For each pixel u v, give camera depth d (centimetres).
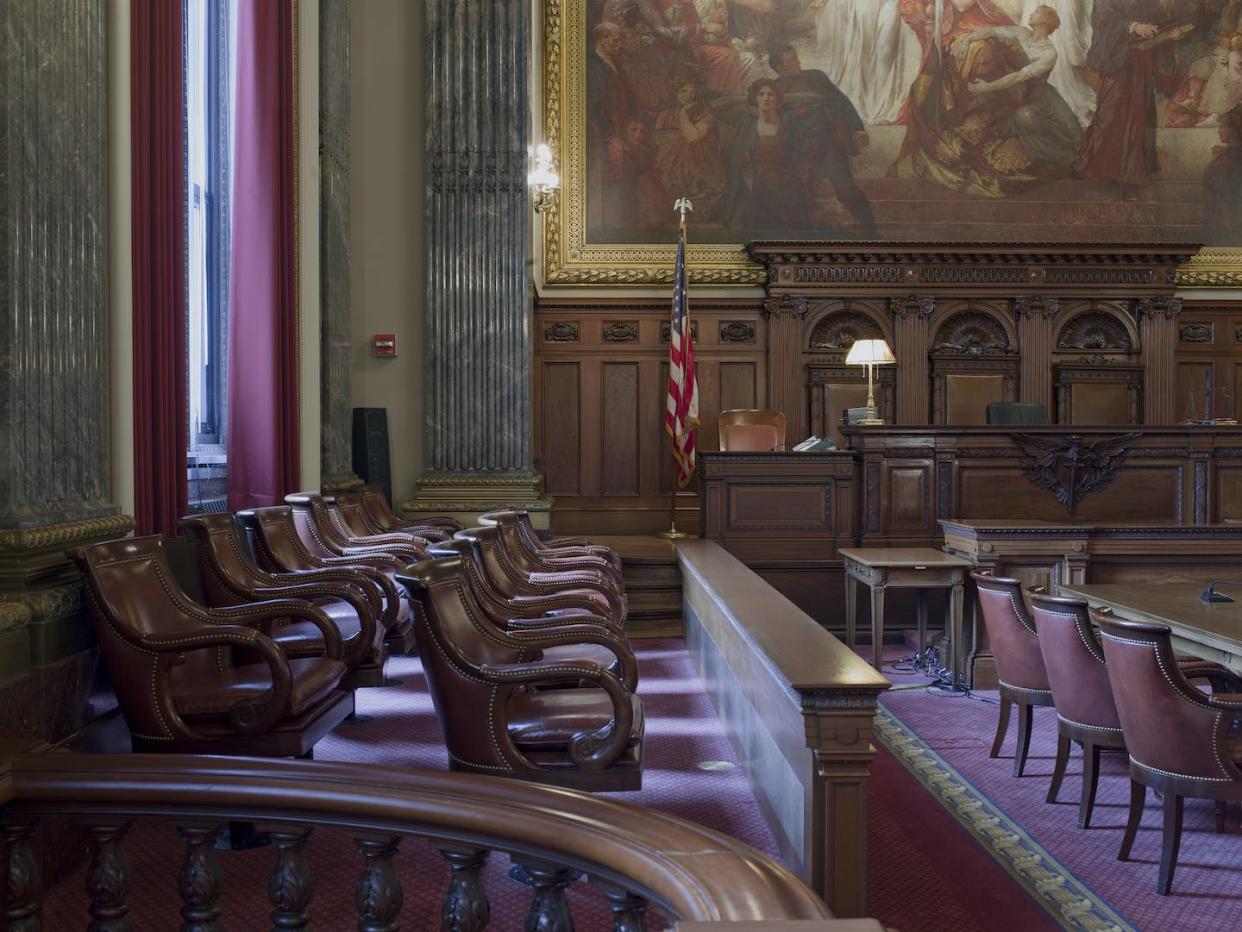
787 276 1148
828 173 1186
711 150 1179
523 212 937
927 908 357
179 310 506
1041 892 371
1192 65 1198
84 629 382
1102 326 1177
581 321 1153
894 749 553
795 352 1149
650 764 491
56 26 378
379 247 946
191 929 181
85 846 366
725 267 1170
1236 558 694
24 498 359
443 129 935
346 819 168
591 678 334
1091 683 435
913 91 1190
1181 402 1191
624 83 1174
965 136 1193
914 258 1146
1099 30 1197
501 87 938
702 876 128
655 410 1155
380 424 913
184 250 515
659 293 1166
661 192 1175
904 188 1190
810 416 1156
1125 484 833
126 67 421
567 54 1172
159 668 351
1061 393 1161
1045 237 1194
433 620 340
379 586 484
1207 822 445
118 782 182
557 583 526
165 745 351
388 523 751
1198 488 830
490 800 159
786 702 355
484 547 500
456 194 934
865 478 839
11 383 353
